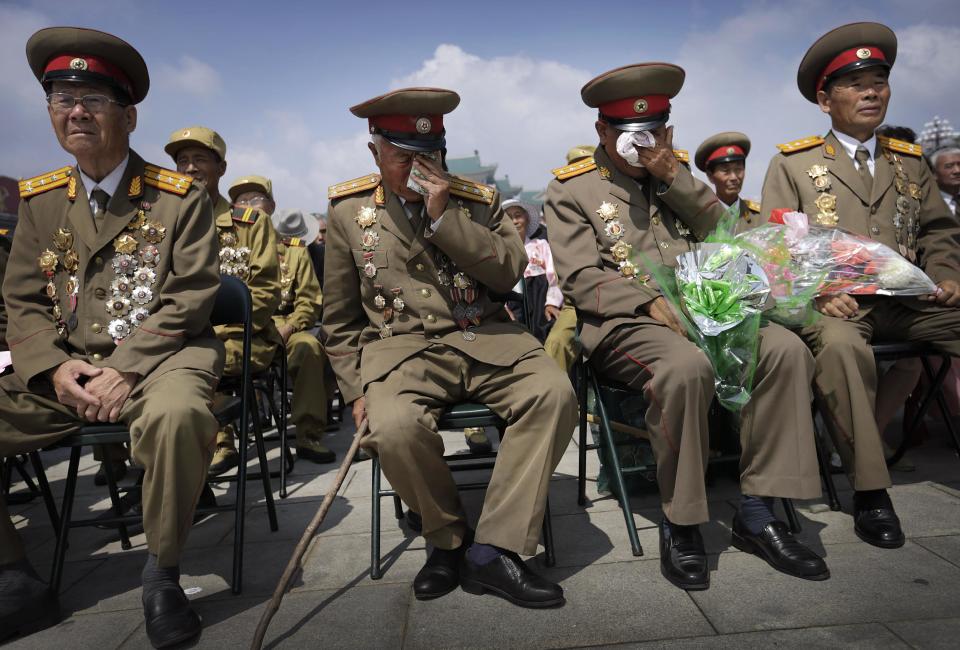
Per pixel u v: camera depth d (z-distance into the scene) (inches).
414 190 84.4
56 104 84.7
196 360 83.7
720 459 95.2
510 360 85.6
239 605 79.0
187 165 146.3
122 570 94.1
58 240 89.0
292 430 185.8
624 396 110.3
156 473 74.0
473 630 69.2
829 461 108.5
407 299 91.8
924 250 112.8
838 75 107.4
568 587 77.9
